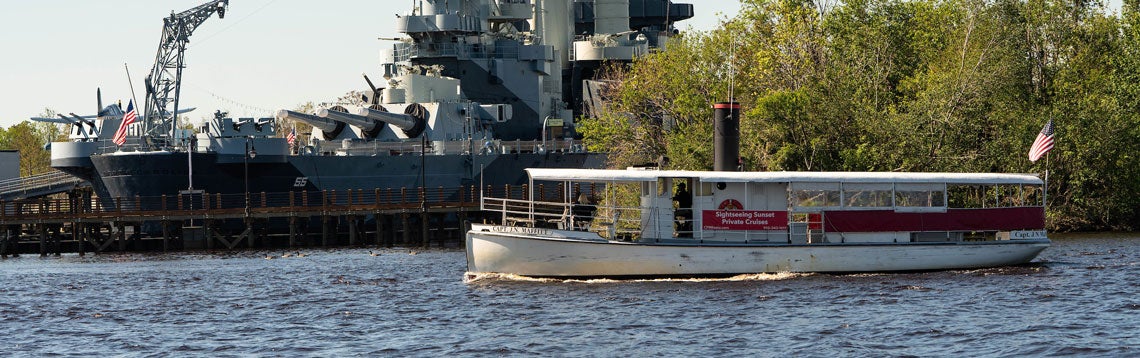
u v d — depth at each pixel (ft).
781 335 233.55
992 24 473.26
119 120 604.49
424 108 582.35
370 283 332.39
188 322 273.54
